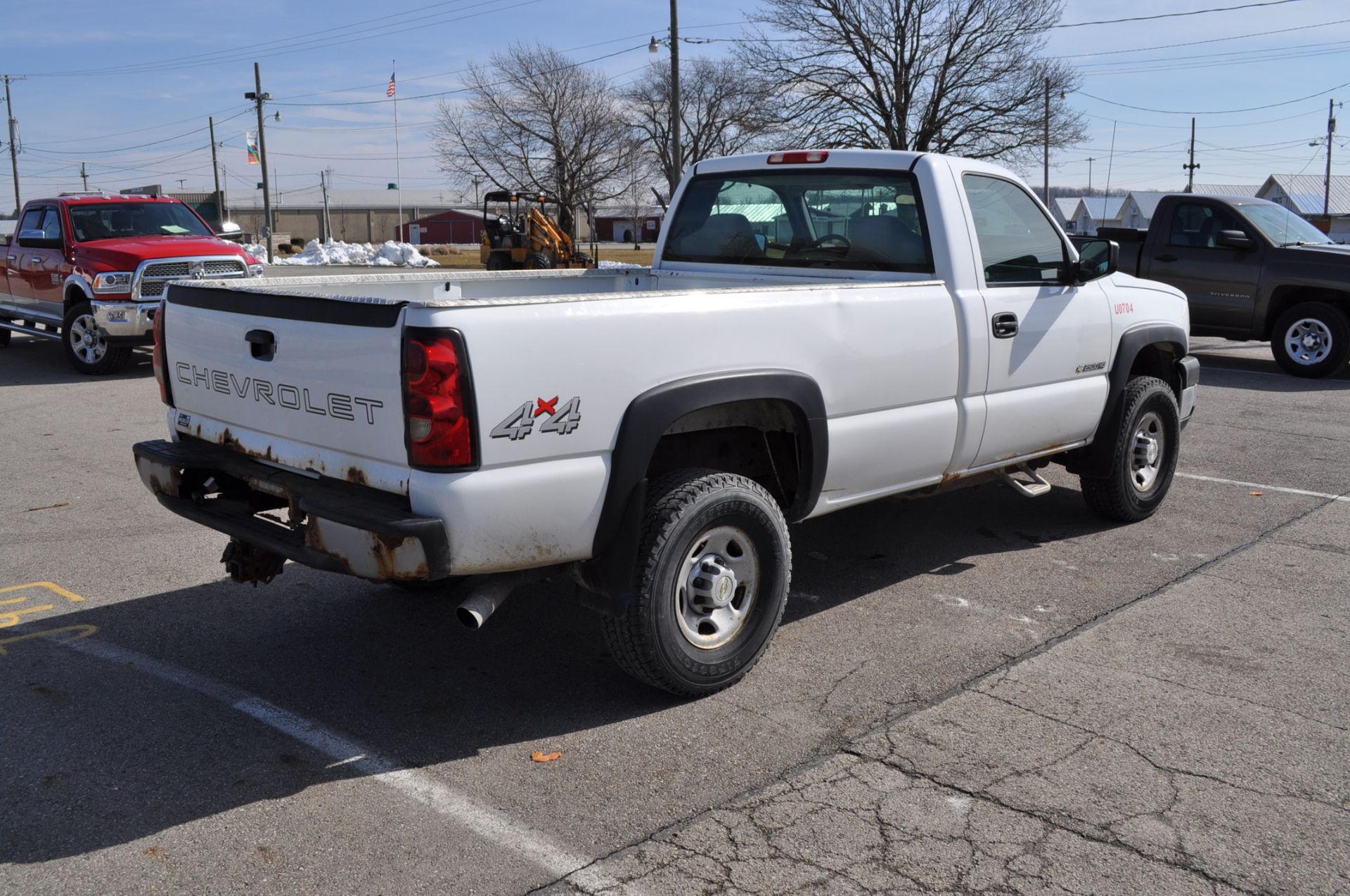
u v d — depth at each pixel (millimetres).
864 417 4523
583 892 2891
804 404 4180
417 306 3279
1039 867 3002
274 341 3812
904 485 4875
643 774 3510
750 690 4133
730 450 4586
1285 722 3859
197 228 13859
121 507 6766
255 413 3992
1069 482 7441
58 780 3453
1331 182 69750
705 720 3889
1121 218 68375
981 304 4988
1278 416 9859
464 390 3289
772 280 5484
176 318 4379
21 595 5191
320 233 106375
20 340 16516
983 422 5086
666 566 3793
